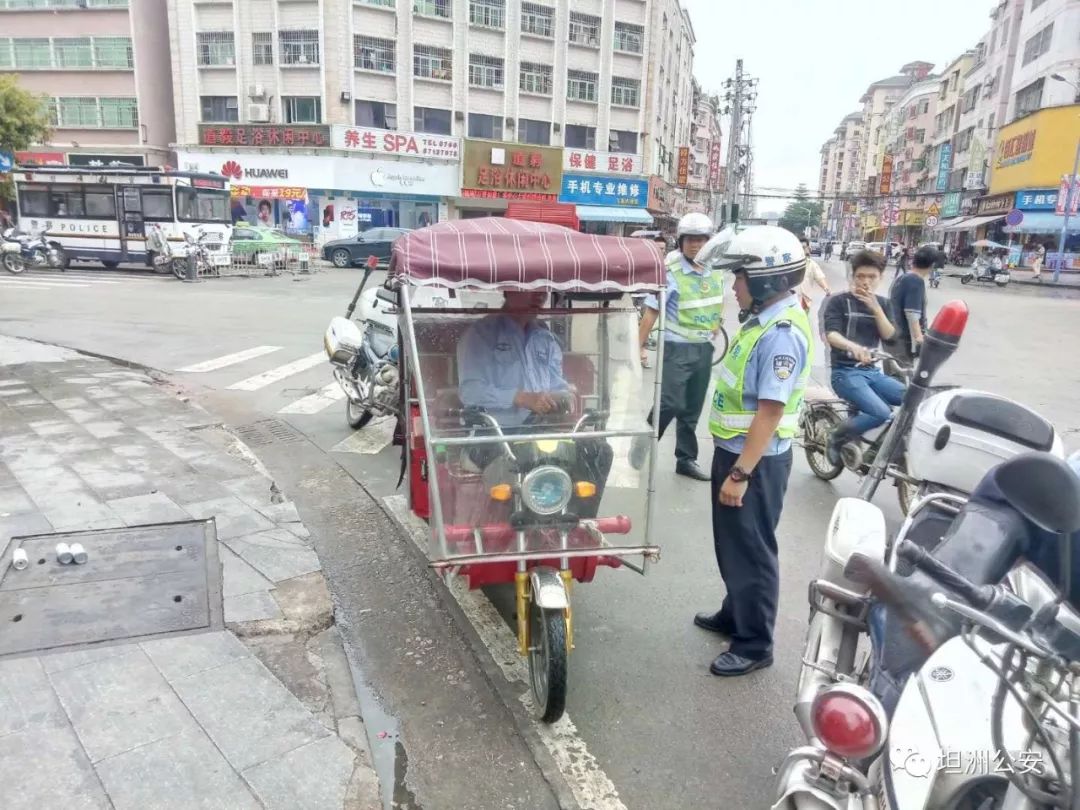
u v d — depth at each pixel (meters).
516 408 3.37
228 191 21.23
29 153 33.41
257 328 12.34
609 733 3.05
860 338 5.57
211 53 31.50
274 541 4.38
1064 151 36.28
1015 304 21.56
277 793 2.53
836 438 5.64
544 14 34.97
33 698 2.94
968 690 1.79
